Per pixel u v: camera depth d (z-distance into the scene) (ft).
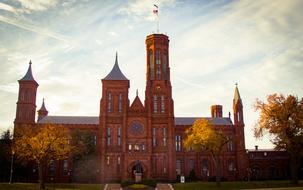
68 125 319.27
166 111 311.68
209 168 337.52
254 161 352.28
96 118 346.74
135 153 295.28
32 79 331.16
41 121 335.26
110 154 296.10
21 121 318.04
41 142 227.40
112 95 310.04
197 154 338.13
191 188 232.73
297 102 219.20
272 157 353.92
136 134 301.22
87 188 233.35
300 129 216.13
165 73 322.75
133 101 309.83
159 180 290.35
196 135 252.42
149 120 304.30
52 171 308.60
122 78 314.76
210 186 235.61
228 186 233.14
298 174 318.65
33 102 326.65
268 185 228.63
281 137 215.31
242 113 351.25
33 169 290.76
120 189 233.96
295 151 219.20
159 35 329.52
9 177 276.41
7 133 283.38
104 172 289.33
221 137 256.73
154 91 316.40
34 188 220.43
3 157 273.54
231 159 345.10
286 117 216.95
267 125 220.23
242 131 346.13
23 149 231.30
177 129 343.46
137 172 285.02
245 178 331.16
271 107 220.43
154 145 303.27
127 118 304.50
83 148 281.13
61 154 241.96
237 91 359.25
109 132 302.04
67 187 235.61
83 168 279.28
